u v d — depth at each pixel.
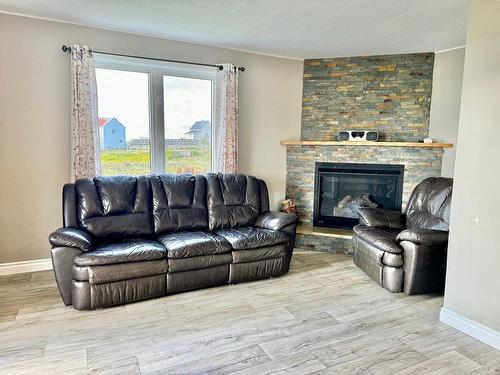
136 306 2.76
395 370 2.01
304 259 4.02
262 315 2.65
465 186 2.39
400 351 2.20
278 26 3.35
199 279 3.04
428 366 2.05
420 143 4.08
